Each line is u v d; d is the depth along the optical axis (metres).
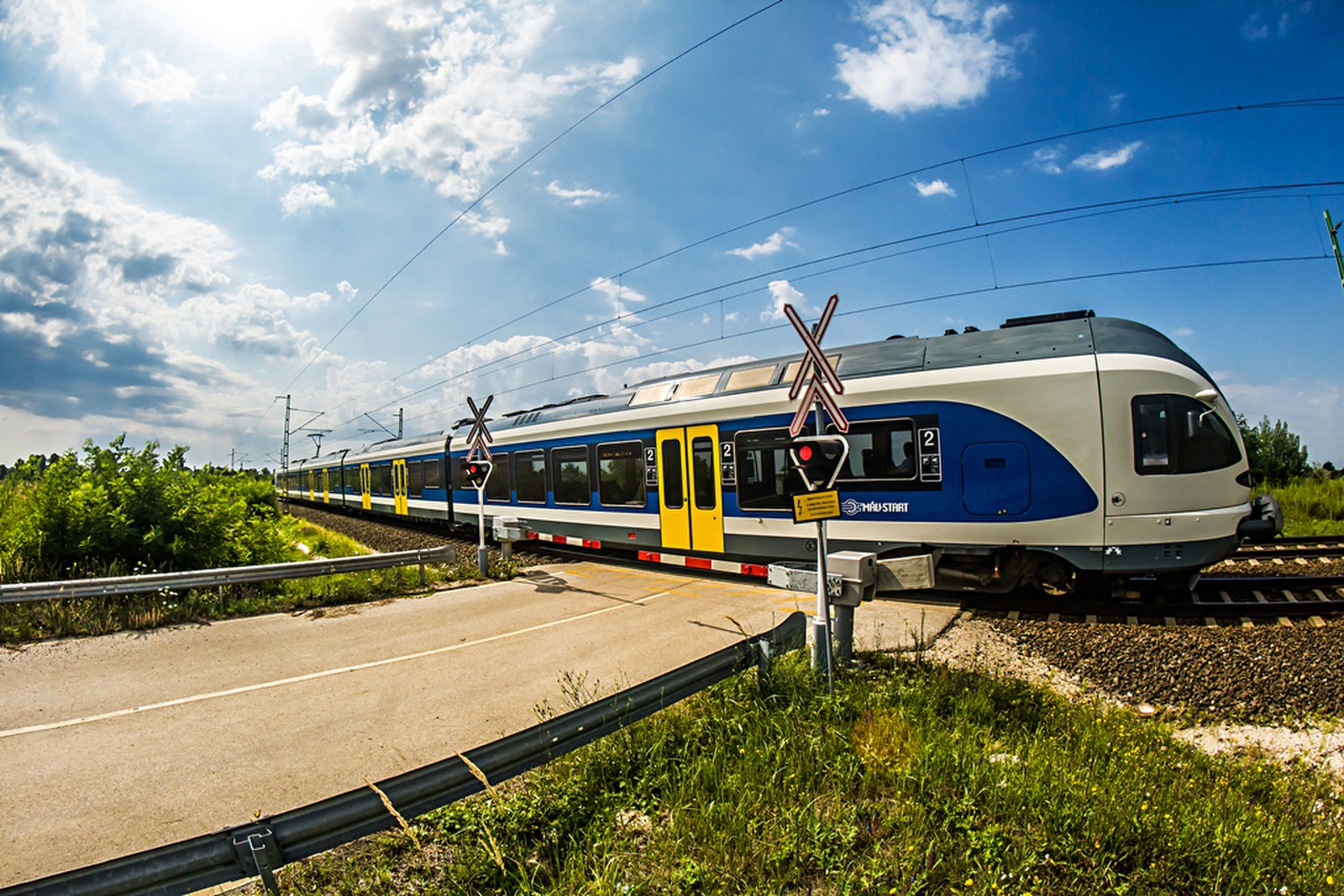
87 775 4.69
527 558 15.04
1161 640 6.80
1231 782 4.16
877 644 7.27
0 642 7.82
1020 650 7.07
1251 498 8.11
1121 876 3.21
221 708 5.91
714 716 4.91
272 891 2.86
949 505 8.71
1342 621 7.27
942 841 3.46
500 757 3.74
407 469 23.92
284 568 9.95
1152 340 8.17
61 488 10.23
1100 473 7.91
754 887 3.24
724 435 11.21
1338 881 3.15
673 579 11.92
